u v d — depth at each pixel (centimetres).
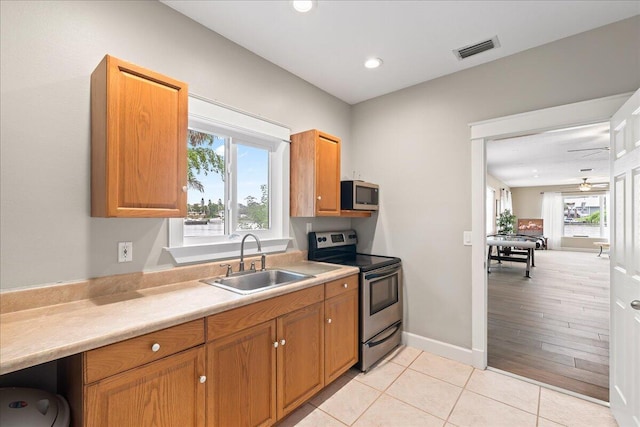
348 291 232
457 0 176
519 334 316
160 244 180
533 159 651
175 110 157
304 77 275
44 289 137
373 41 219
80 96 149
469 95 256
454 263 263
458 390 215
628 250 163
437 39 216
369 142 323
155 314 128
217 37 209
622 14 188
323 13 188
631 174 159
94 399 105
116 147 137
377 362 257
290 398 182
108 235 159
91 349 104
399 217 299
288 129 262
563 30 204
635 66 189
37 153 137
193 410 134
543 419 184
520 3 179
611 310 188
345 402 202
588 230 1116
